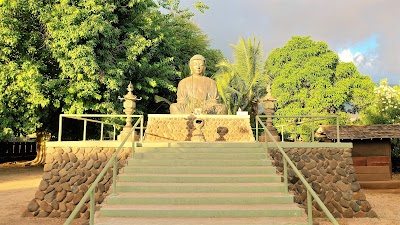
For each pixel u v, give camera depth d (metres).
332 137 13.06
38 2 13.45
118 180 7.46
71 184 8.83
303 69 22.00
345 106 22.23
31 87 13.09
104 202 6.64
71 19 13.13
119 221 5.79
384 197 11.56
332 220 4.59
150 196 6.61
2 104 13.52
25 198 10.67
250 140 11.59
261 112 23.23
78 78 13.77
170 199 6.55
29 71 12.91
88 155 9.05
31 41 13.77
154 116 11.77
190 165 8.19
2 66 12.88
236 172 7.82
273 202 6.61
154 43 17.30
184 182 7.39
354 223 8.34
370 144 13.28
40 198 8.67
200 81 14.05
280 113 22.38
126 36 16.52
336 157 9.38
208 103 13.45
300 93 22.06
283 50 23.44
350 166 9.34
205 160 8.21
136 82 17.88
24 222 8.05
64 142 9.03
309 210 5.56
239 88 22.73
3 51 12.86
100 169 8.97
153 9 19.70
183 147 9.08
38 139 20.75
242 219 5.96
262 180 7.48
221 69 24.08
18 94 13.62
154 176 7.43
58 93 14.16
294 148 9.34
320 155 9.38
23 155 25.33
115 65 15.34
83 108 14.67
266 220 5.91
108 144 9.07
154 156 8.52
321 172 9.26
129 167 7.83
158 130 11.56
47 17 13.30
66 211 8.65
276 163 9.16
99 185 8.79
